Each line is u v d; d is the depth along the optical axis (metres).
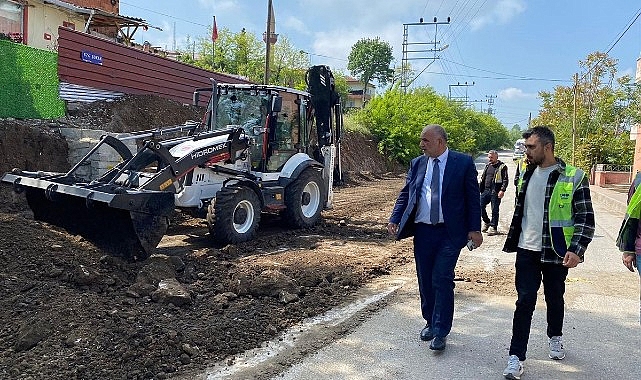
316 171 10.87
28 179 7.52
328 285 6.80
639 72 25.28
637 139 25.75
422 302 5.12
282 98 10.20
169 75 17.36
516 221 4.51
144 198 6.77
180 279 6.56
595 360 4.70
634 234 4.25
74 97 14.02
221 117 9.98
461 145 46.72
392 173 32.88
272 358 4.64
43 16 17.44
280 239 9.54
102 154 10.60
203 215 8.95
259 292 6.16
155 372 4.27
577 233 4.22
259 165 9.84
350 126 32.62
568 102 37.75
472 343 5.05
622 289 7.06
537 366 4.56
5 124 10.64
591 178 31.73
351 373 4.38
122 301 5.52
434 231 4.84
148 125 15.11
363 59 83.50
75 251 6.66
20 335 4.57
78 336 4.58
